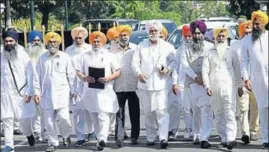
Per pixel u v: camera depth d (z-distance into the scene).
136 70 12.69
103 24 31.53
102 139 12.65
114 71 12.84
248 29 12.86
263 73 11.65
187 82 12.75
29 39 14.24
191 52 12.62
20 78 12.24
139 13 62.69
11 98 12.16
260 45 11.66
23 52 12.39
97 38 12.82
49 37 12.65
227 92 12.23
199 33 12.55
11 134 12.23
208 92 12.18
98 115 12.74
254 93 11.87
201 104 12.55
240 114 13.04
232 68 12.39
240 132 14.37
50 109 12.62
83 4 53.75
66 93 12.71
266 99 11.75
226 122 12.35
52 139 12.70
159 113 12.73
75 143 13.57
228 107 12.27
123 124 13.12
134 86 13.10
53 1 45.16
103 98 12.73
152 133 13.18
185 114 13.63
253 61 11.71
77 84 13.11
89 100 12.80
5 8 31.17
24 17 44.34
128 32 13.18
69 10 55.91
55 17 57.88
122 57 13.10
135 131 13.35
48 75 12.60
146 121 13.11
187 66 12.60
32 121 13.41
